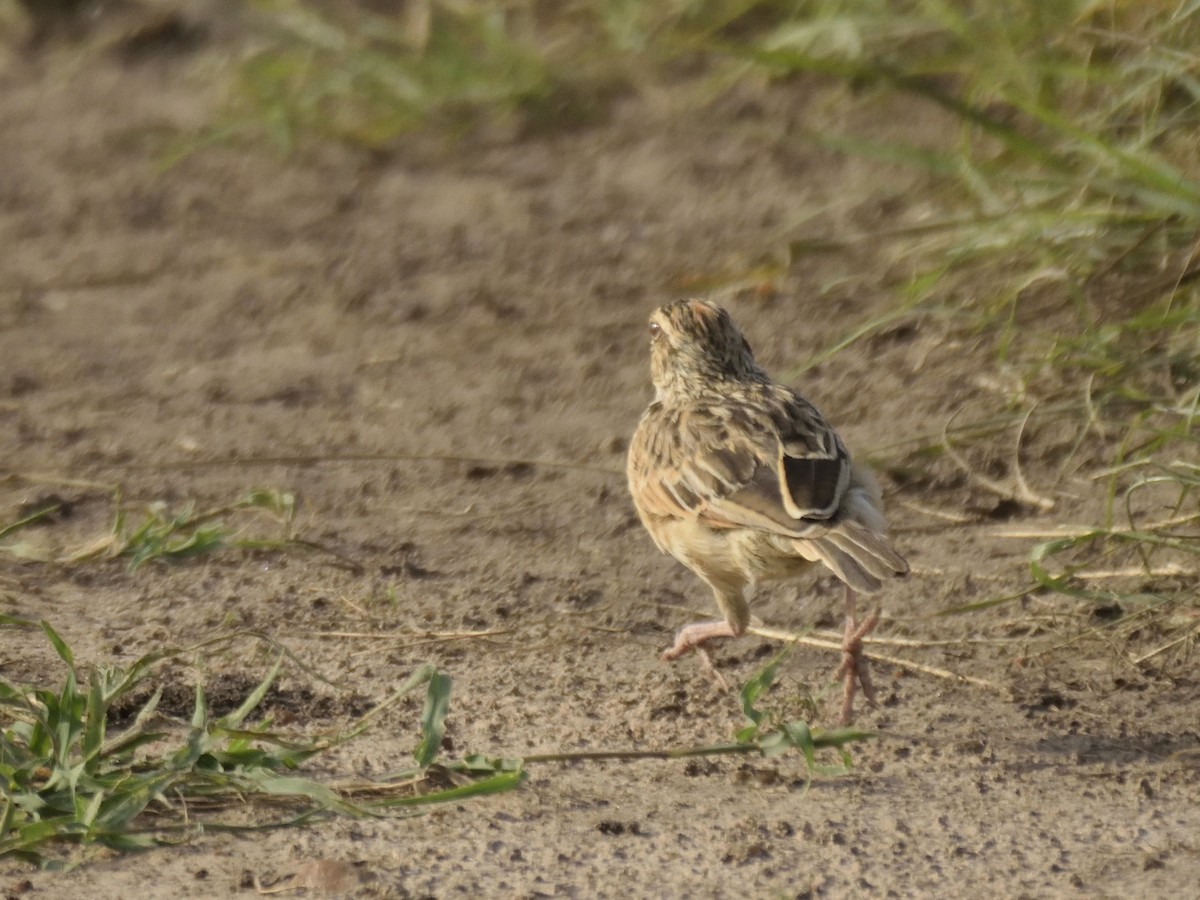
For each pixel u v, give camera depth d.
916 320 16.11
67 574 13.00
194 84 27.08
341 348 17.66
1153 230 14.80
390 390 16.52
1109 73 15.88
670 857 8.74
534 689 10.98
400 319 18.23
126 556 13.27
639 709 10.66
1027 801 9.30
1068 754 9.87
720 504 10.31
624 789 9.56
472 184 21.95
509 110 23.56
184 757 9.20
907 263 17.28
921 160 17.11
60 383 17.17
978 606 11.50
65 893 8.40
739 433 10.64
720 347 11.71
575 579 12.79
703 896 8.34
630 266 18.88
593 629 11.95
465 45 24.92
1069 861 8.60
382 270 19.64
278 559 13.22
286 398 16.48
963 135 16.34
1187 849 8.70
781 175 20.42
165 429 15.88
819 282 17.48
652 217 20.08
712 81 22.41
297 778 9.26
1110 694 10.62
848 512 9.92
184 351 17.91
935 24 19.27
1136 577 11.93
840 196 19.28
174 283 19.91
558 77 23.73
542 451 15.02
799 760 9.92
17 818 8.94
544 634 11.89
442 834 9.02
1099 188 15.52
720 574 10.78
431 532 13.64
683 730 10.37
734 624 10.99
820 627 11.84
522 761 9.51
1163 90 15.59
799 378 15.52
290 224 21.45
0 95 27.62
